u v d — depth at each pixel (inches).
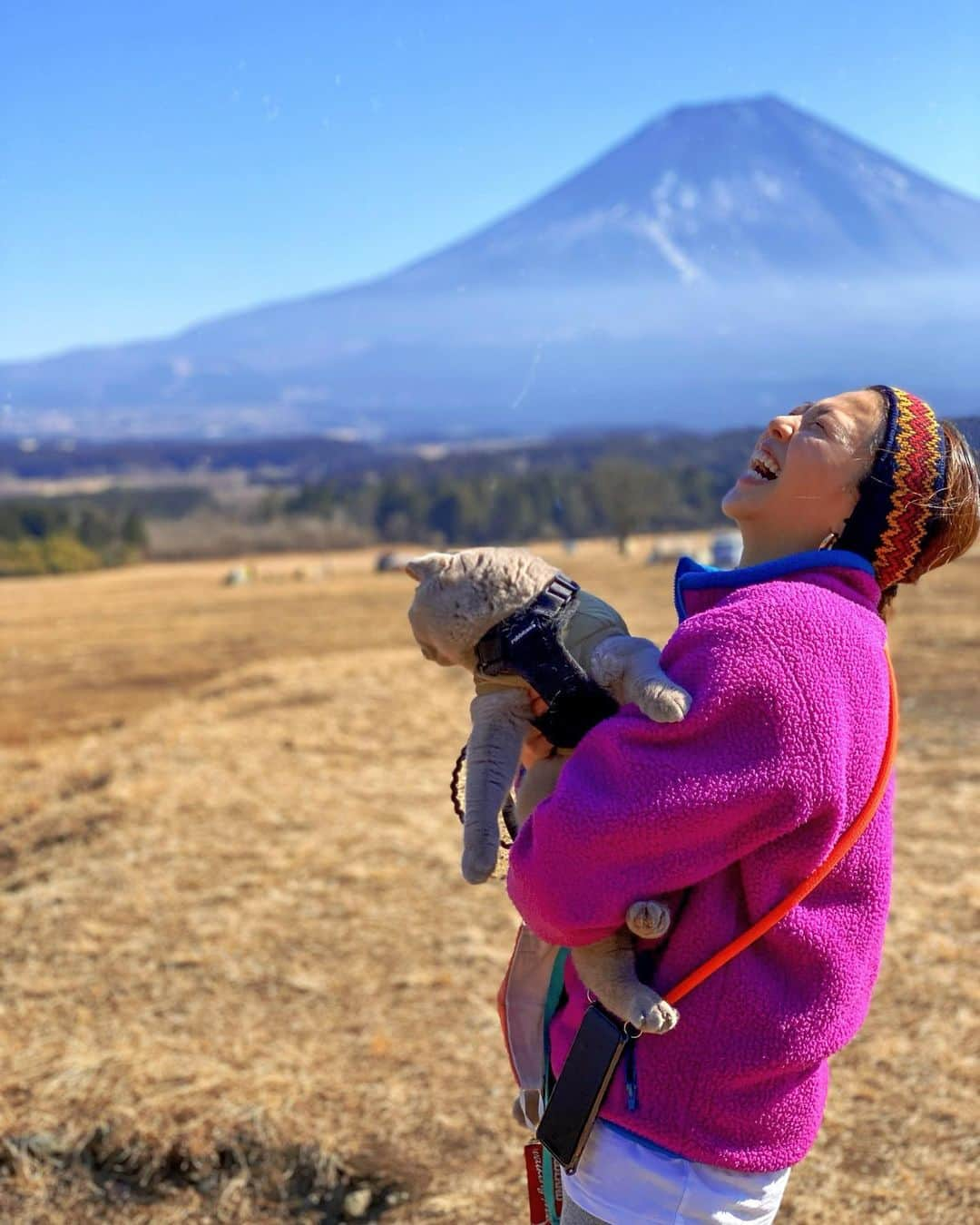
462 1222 136.6
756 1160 65.6
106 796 294.2
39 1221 141.6
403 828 263.0
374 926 211.5
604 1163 67.1
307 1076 162.4
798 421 72.7
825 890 66.2
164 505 3454.7
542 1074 74.2
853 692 64.5
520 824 71.4
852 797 64.9
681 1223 65.6
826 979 65.5
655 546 1840.6
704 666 63.2
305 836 259.1
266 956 200.7
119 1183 147.0
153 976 194.5
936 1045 163.8
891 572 71.5
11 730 510.9
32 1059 167.6
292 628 926.4
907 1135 145.4
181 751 337.1
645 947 66.5
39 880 242.1
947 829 246.2
